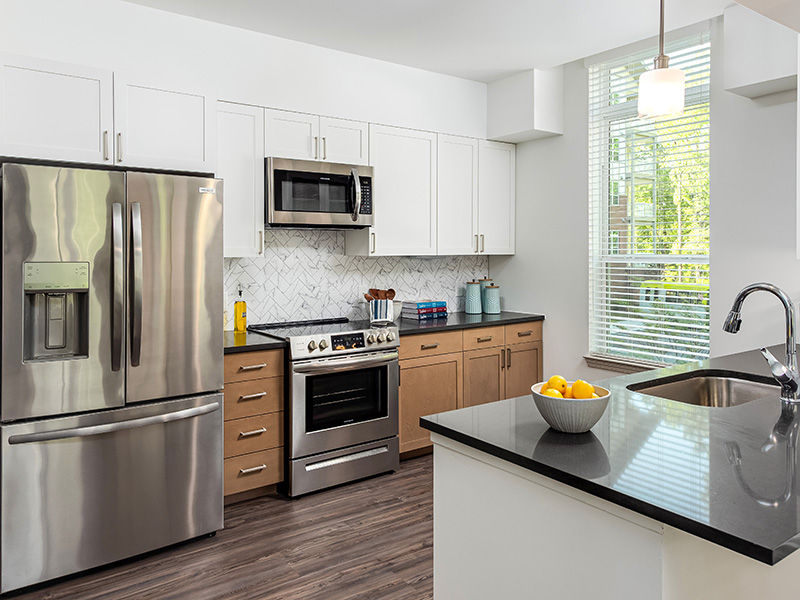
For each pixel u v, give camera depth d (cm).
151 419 257
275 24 325
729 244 327
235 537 282
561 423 156
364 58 379
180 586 239
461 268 481
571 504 135
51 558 237
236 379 310
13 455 228
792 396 191
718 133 331
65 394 237
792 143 299
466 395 407
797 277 300
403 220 400
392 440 367
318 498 329
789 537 98
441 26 329
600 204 413
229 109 327
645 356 388
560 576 138
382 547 271
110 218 245
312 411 333
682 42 354
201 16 314
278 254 385
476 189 440
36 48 271
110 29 290
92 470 246
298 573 249
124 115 265
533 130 414
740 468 131
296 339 324
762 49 281
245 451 315
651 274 382
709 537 102
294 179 344
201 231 271
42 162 248
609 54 394
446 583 172
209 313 276
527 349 442
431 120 412
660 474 128
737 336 325
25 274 227
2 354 225
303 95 353
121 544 254
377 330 357
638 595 120
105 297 245
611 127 403
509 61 389
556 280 438
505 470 150
